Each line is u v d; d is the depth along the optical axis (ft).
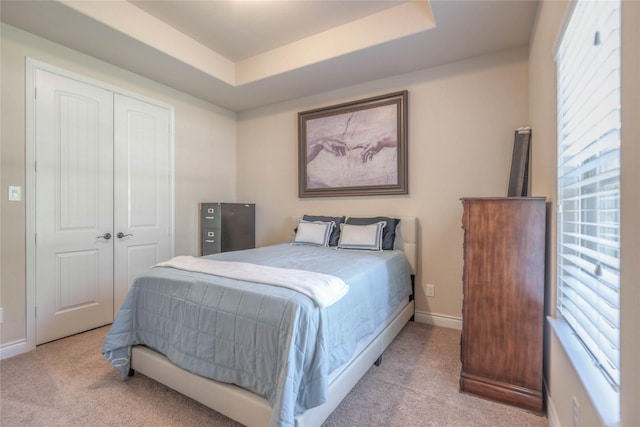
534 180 7.18
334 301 4.99
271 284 5.14
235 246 12.53
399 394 5.87
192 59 9.64
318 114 11.88
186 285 5.65
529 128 7.70
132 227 10.18
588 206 4.10
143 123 10.49
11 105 7.50
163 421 5.09
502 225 5.66
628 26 2.49
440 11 6.98
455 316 9.43
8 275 7.43
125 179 9.98
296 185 12.70
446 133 9.57
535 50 7.18
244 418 4.55
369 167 10.83
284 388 3.95
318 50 9.39
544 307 5.53
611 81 3.09
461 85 9.34
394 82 10.41
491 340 5.73
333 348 4.82
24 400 5.64
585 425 3.48
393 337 7.83
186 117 11.99
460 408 5.47
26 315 7.70
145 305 6.14
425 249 9.89
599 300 3.38
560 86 4.83
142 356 6.07
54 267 8.28
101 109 9.32
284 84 11.09
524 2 6.64
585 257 4.04
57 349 7.76
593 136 3.63
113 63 9.47
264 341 4.49
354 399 5.72
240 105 13.37
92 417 5.18
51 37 8.00
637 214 2.32
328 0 7.84
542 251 5.39
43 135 8.06
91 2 7.21
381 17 8.34
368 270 6.70
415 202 10.09
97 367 6.84
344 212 11.51
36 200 7.93
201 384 5.07
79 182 8.83
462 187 9.34
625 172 2.52
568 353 3.90
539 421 5.16
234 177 14.20
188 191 12.07
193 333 5.26
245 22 8.80
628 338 2.43
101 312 9.32
